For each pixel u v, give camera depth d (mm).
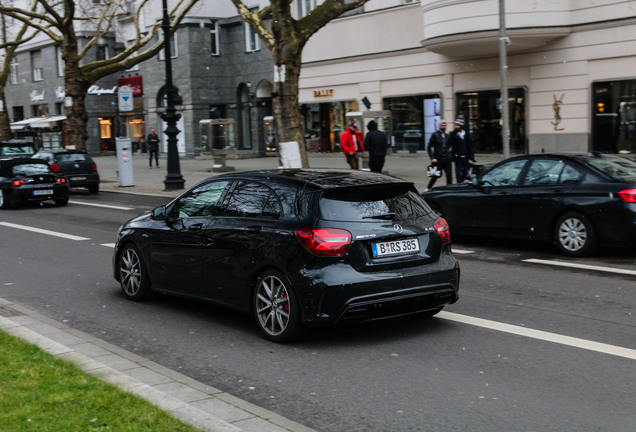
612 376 5344
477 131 26922
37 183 19938
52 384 4812
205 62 40844
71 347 6039
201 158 40969
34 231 15039
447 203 12039
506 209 11188
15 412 4258
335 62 32344
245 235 6633
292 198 6402
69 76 28188
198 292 7316
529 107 25016
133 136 47875
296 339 6371
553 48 24000
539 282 8852
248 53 39719
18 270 10500
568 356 5855
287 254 6195
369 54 30609
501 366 5645
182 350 6332
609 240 10078
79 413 4250
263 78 38844
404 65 29344
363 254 6121
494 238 12680
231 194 7086
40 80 54500
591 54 22938
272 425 4234
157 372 5320
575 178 10477
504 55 17172
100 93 50969
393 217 6410
